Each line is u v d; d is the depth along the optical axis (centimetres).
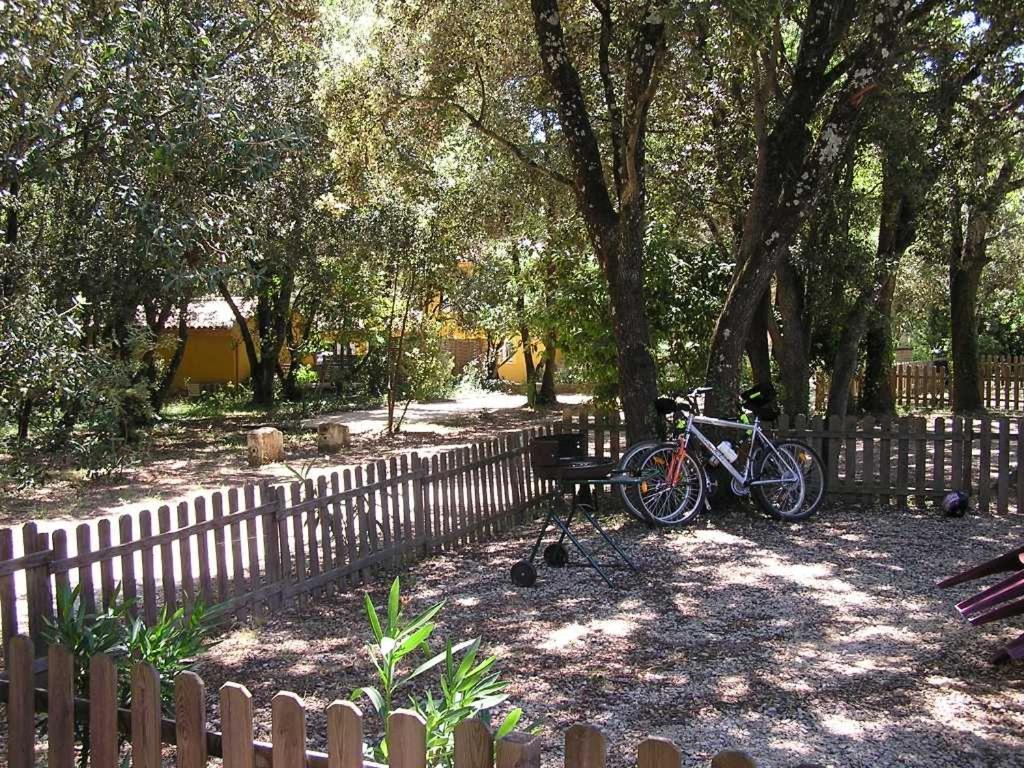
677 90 1144
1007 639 528
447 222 1788
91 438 1259
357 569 696
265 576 619
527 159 1084
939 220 1395
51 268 1169
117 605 433
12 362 791
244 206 933
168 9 797
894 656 507
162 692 316
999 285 2600
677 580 683
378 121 1205
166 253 748
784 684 468
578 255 1152
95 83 708
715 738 404
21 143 697
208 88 721
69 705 275
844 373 1291
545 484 994
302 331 3012
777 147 927
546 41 958
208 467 1479
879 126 1103
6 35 605
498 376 3566
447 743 238
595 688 469
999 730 407
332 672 505
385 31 1204
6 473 1228
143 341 1516
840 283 1245
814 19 898
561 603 632
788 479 905
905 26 1026
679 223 1366
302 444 1823
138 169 771
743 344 942
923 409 2275
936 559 730
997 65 1152
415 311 2070
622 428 998
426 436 1944
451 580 704
